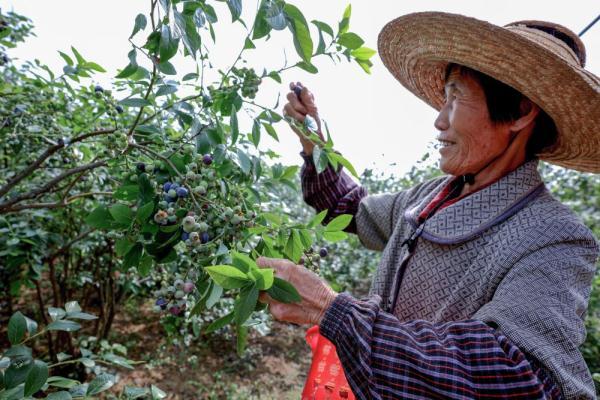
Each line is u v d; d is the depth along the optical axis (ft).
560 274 2.77
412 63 4.66
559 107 3.25
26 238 6.41
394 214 5.29
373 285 4.56
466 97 3.48
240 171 3.51
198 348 13.28
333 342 2.44
